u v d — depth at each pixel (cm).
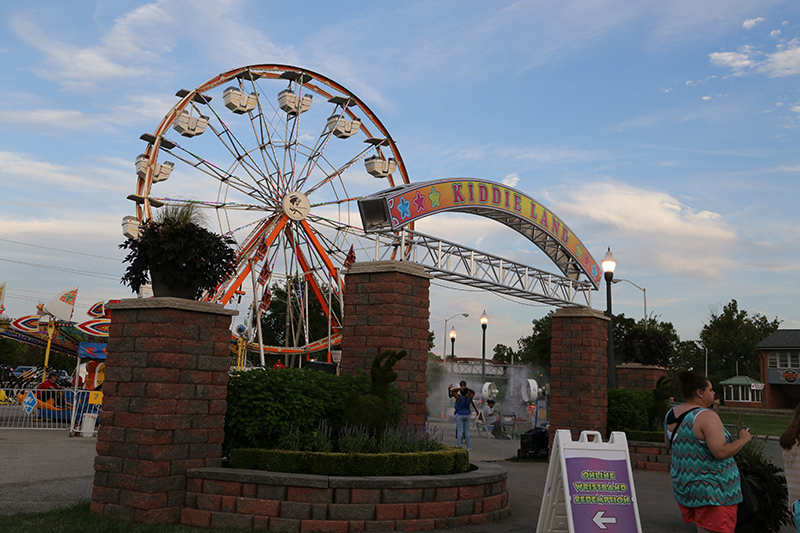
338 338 3584
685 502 546
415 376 1171
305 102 3422
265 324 5853
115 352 853
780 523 834
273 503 789
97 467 836
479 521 868
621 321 5262
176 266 877
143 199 2877
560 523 670
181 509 816
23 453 1402
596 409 1798
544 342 6097
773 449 2298
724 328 9525
